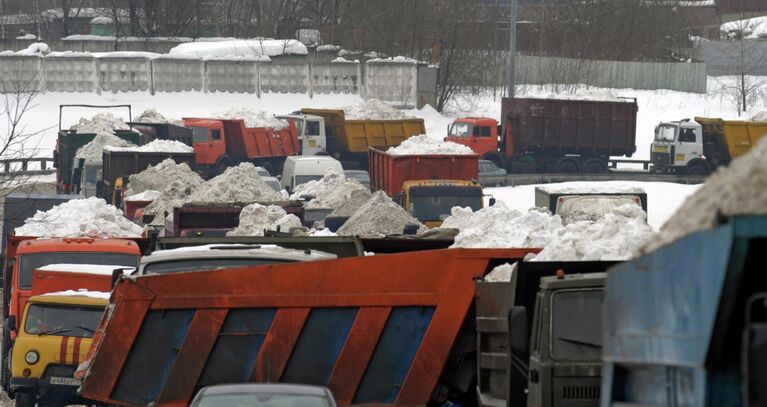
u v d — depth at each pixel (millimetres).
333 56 193000
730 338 11547
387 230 60750
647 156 159625
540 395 24172
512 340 24516
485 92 194375
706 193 12297
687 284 12062
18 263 49469
